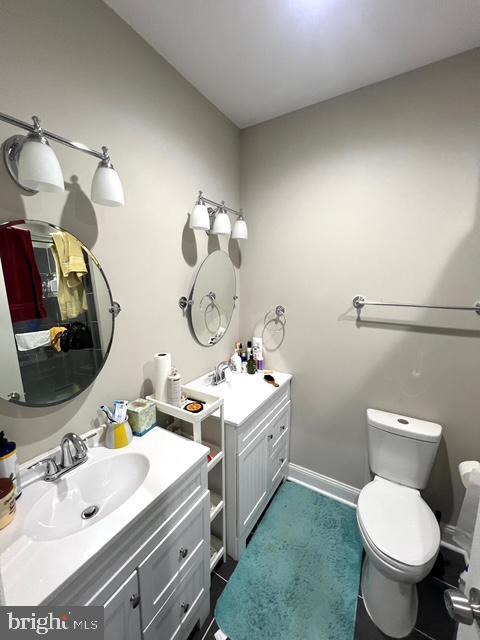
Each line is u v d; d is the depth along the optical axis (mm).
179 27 1152
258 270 1996
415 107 1391
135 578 795
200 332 1723
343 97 1564
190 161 1523
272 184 1858
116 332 1202
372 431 1553
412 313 1516
